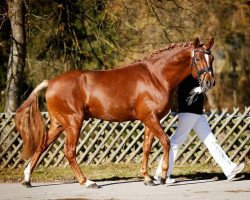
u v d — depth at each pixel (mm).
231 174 11867
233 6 23391
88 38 21016
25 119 11961
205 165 15391
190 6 21047
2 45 19453
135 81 11500
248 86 22609
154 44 20453
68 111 11617
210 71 11234
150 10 19922
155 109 11367
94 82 11633
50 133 12023
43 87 11977
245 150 15500
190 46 11414
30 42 21172
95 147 15977
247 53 22812
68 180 13094
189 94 11539
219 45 22766
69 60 21047
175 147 11766
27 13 17891
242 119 15375
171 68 11422
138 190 11023
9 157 15945
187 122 11688
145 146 11750
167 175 11773
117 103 11492
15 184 12531
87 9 21047
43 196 10641
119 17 19844
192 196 10102
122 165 15555
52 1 21125
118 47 20250
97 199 10086
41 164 16047
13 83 17547
